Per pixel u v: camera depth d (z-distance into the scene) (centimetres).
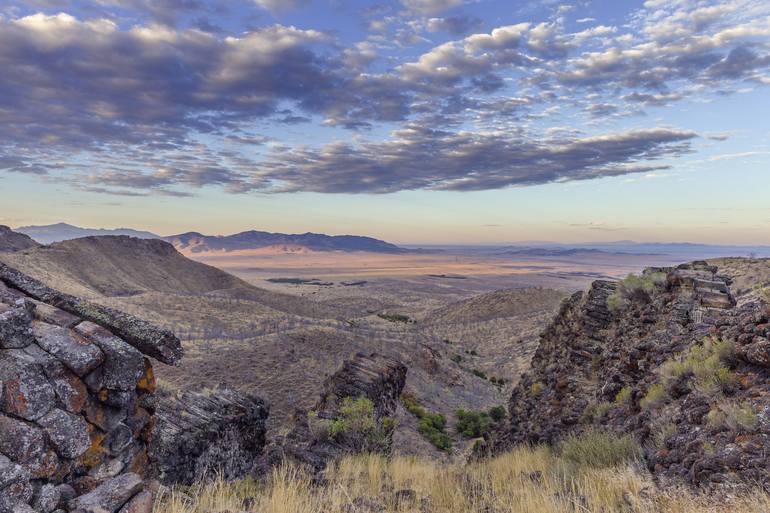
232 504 674
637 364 1255
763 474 522
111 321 507
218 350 7056
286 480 830
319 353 7394
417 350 8494
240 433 1586
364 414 1927
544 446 1238
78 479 422
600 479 663
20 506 333
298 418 2847
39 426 383
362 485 909
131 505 410
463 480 880
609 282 1955
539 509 583
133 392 487
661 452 707
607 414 1154
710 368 798
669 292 1453
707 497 529
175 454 1271
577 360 1706
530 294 19700
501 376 8894
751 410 622
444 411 5369
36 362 397
